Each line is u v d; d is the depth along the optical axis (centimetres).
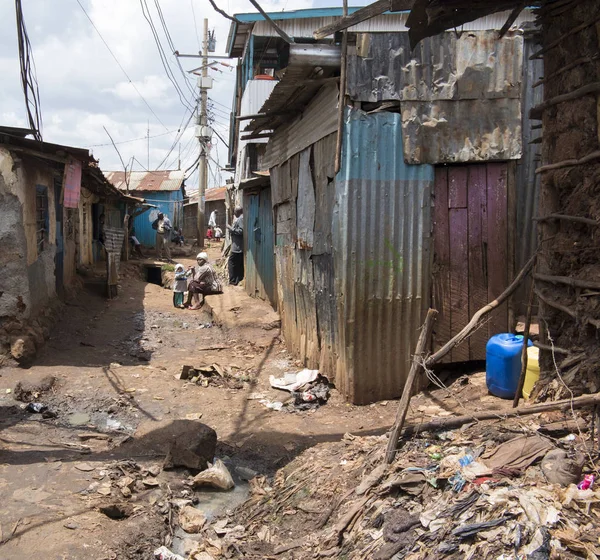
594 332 416
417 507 343
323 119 706
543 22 466
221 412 676
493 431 399
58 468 484
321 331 777
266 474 519
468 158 656
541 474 326
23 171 812
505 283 685
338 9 1313
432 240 666
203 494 487
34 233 880
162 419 648
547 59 468
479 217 677
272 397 732
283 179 955
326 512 400
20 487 445
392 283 659
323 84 684
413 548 303
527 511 288
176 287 1430
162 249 2500
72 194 951
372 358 667
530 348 550
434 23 434
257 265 1357
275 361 908
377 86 636
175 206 3038
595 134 414
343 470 453
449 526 305
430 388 680
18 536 377
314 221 769
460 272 678
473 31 640
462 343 681
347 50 632
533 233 726
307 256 814
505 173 675
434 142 650
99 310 1287
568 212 443
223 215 3797
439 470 360
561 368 439
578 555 262
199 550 394
